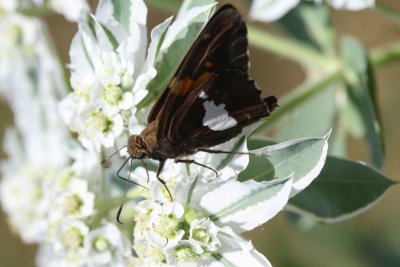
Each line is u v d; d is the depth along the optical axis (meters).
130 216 0.29
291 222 0.34
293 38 0.33
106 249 0.28
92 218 0.28
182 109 0.26
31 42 0.32
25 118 0.33
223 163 0.26
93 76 0.27
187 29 0.26
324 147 0.25
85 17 0.27
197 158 0.26
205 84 0.25
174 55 0.26
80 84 0.27
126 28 0.27
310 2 0.33
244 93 0.25
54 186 0.29
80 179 0.29
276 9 0.30
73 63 0.27
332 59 0.32
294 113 0.33
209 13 0.26
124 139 0.27
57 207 0.29
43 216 0.30
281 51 0.33
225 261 0.26
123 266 0.28
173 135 0.26
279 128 0.34
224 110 0.26
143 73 0.26
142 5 0.27
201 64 0.25
